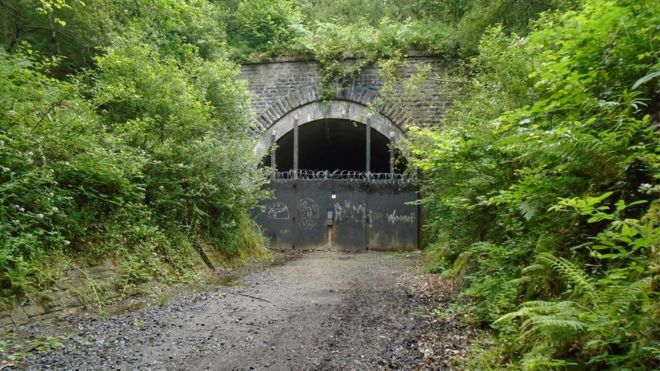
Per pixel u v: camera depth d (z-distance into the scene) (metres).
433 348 4.04
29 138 5.92
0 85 6.08
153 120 8.14
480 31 11.27
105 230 6.97
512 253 4.54
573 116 3.58
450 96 13.05
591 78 3.55
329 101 14.92
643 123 2.96
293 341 4.37
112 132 8.31
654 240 2.32
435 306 5.66
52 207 5.76
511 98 5.97
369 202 15.30
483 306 4.69
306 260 12.11
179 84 9.55
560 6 7.49
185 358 3.95
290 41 15.30
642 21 3.39
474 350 3.81
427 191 9.98
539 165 3.73
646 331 2.25
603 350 2.53
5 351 4.05
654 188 2.65
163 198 8.70
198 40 13.37
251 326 4.93
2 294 4.82
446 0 13.66
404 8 19.78
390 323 4.92
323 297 6.46
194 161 9.33
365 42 14.66
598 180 3.38
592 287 2.69
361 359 3.83
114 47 9.32
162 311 5.66
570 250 3.45
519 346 3.44
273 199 15.59
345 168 23.17
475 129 5.05
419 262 10.95
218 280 8.23
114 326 4.96
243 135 11.84
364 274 9.00
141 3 11.38
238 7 16.88
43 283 5.37
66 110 6.91
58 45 10.41
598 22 3.52
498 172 5.04
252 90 15.30
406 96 14.31
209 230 10.23
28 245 5.32
